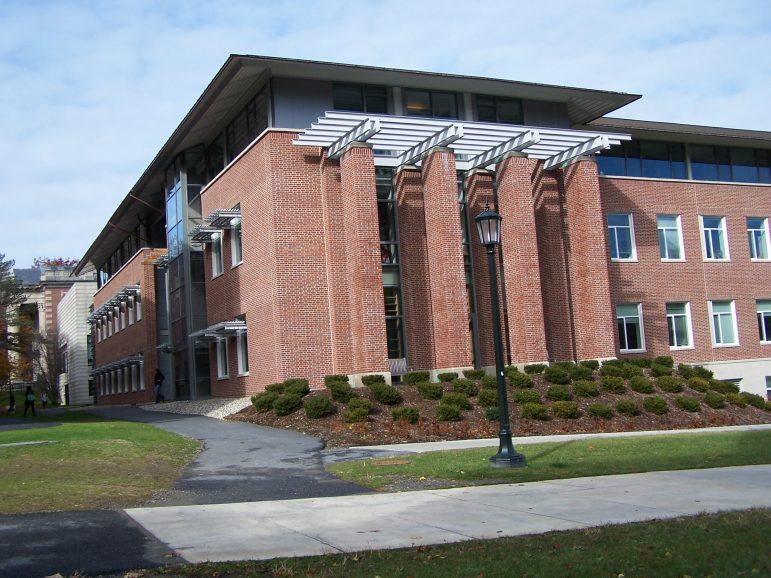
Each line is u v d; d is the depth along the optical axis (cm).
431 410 2369
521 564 732
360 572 730
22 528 976
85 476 1419
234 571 759
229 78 2867
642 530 863
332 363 2814
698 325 3666
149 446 1880
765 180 4047
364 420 2264
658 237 3634
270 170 2808
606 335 3105
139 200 4309
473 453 1705
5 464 1498
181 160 3681
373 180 2723
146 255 4516
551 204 3262
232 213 3103
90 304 6994
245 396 3084
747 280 3825
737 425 2564
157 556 828
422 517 1021
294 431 2244
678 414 2586
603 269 3136
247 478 1490
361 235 2683
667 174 3778
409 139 2872
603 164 3628
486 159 3092
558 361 3164
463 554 793
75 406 6194
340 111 2891
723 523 872
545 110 3325
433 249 2875
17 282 6181
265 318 2878
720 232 3831
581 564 721
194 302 3628
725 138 3819
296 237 2814
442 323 2830
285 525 990
